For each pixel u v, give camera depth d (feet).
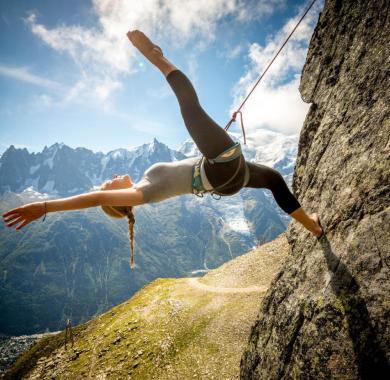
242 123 14.52
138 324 149.48
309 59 26.40
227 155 10.38
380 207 15.12
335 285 16.67
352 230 16.60
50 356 159.94
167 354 117.80
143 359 121.90
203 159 11.34
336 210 18.21
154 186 10.87
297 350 18.93
